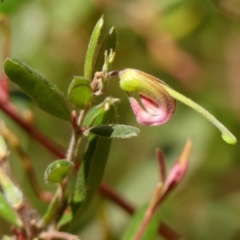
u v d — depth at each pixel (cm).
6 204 20
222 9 27
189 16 35
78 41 35
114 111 19
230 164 35
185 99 18
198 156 34
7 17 27
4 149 20
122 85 18
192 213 35
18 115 26
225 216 35
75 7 34
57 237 19
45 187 34
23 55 32
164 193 21
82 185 19
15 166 28
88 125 19
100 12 34
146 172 31
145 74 18
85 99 18
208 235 35
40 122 35
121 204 25
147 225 21
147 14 35
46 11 33
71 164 18
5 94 25
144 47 35
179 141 33
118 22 35
